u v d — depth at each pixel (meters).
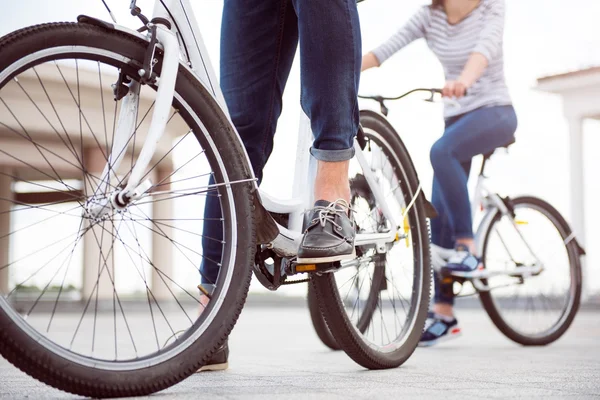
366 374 1.81
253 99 1.83
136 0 1.41
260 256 1.68
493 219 3.35
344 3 1.60
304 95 1.64
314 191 1.67
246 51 1.82
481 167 3.37
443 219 3.24
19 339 1.18
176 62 1.39
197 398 1.30
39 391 1.44
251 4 1.80
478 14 3.22
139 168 1.31
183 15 1.53
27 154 9.45
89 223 1.39
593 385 1.57
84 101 8.55
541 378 1.71
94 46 1.32
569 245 3.52
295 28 1.83
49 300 14.29
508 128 3.28
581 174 16.19
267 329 5.27
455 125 3.26
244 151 1.49
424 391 1.43
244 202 1.47
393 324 2.12
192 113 1.44
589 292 13.06
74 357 1.23
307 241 1.61
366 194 2.05
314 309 2.74
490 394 1.39
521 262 3.33
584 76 15.45
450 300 3.20
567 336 4.09
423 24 3.30
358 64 1.64
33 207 1.40
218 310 1.41
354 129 1.66
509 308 3.24
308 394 1.38
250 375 1.78
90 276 14.70
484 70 3.28
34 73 1.36
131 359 1.31
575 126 15.97
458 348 3.06
